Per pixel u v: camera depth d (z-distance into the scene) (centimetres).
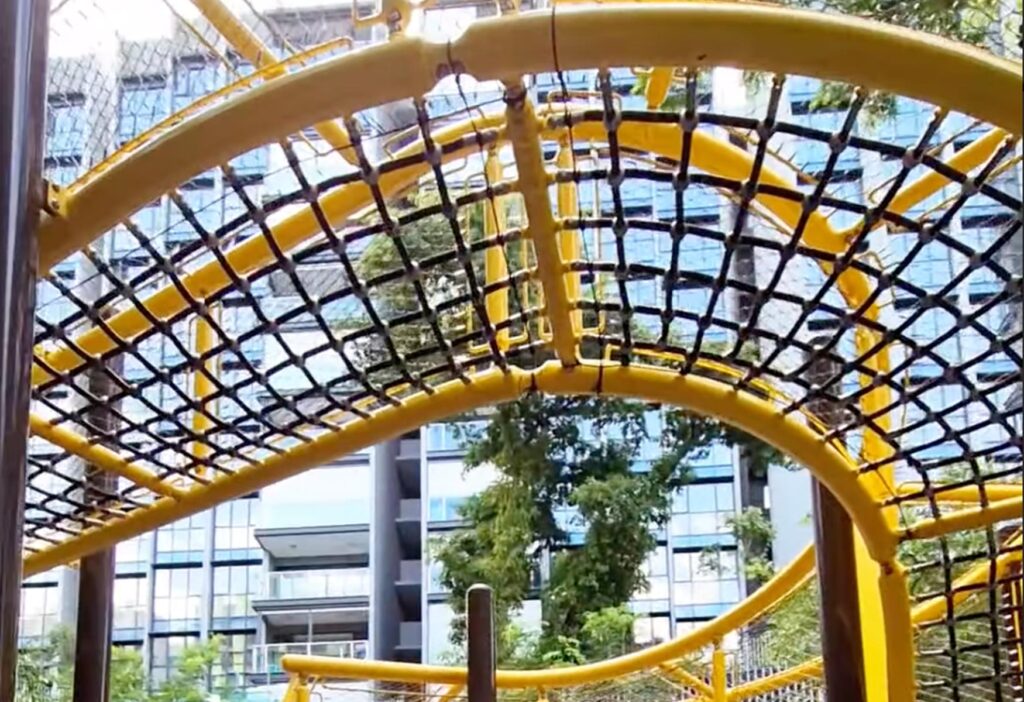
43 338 228
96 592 354
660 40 168
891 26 170
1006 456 340
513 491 782
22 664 693
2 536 173
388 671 490
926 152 188
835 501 300
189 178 197
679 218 205
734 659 568
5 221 181
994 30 334
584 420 803
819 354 238
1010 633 342
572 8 171
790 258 211
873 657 341
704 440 798
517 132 187
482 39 172
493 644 301
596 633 743
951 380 235
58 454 292
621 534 773
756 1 275
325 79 181
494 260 294
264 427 267
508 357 262
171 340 233
